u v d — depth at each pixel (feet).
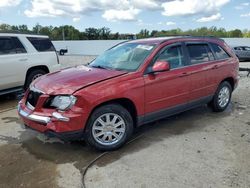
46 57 27.63
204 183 10.73
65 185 10.84
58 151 13.82
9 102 24.39
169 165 12.14
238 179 10.98
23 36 25.96
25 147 14.38
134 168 11.96
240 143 14.43
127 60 15.61
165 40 16.19
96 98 12.62
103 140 13.47
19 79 25.21
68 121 12.19
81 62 72.74
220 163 12.26
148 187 10.54
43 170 12.00
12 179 11.34
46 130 12.54
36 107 13.02
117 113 13.60
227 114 19.53
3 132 16.66
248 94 25.88
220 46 19.66
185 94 16.60
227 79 20.03
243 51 79.15
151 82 14.52
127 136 14.11
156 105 15.07
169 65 15.02
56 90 12.73
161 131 16.26
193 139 15.02
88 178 11.27
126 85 13.58
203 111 20.20
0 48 23.85
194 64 17.11
